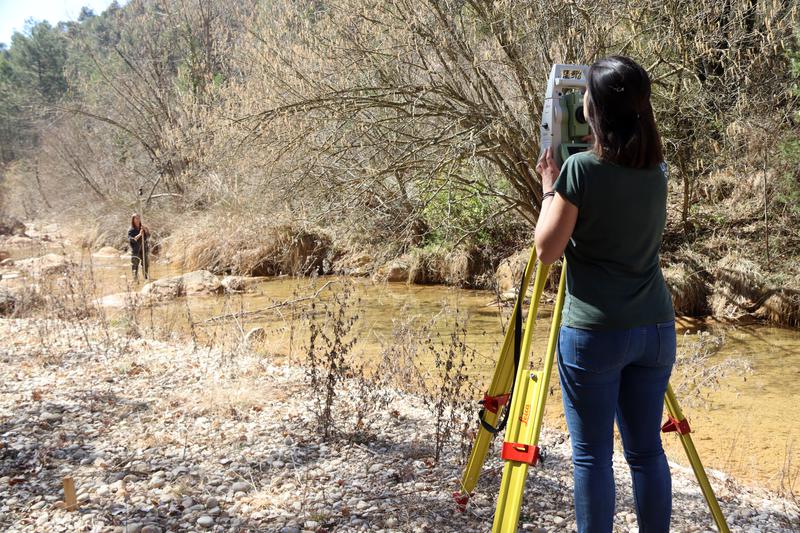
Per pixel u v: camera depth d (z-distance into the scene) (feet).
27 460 12.72
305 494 11.30
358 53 35.65
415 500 11.04
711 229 45.52
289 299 39.19
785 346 31.86
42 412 15.62
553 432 16.48
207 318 35.73
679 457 17.66
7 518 10.32
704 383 23.56
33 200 119.75
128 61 82.02
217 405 16.24
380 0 34.45
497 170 43.52
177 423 15.03
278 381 18.88
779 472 16.31
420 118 35.68
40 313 31.14
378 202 41.50
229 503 10.97
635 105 7.14
